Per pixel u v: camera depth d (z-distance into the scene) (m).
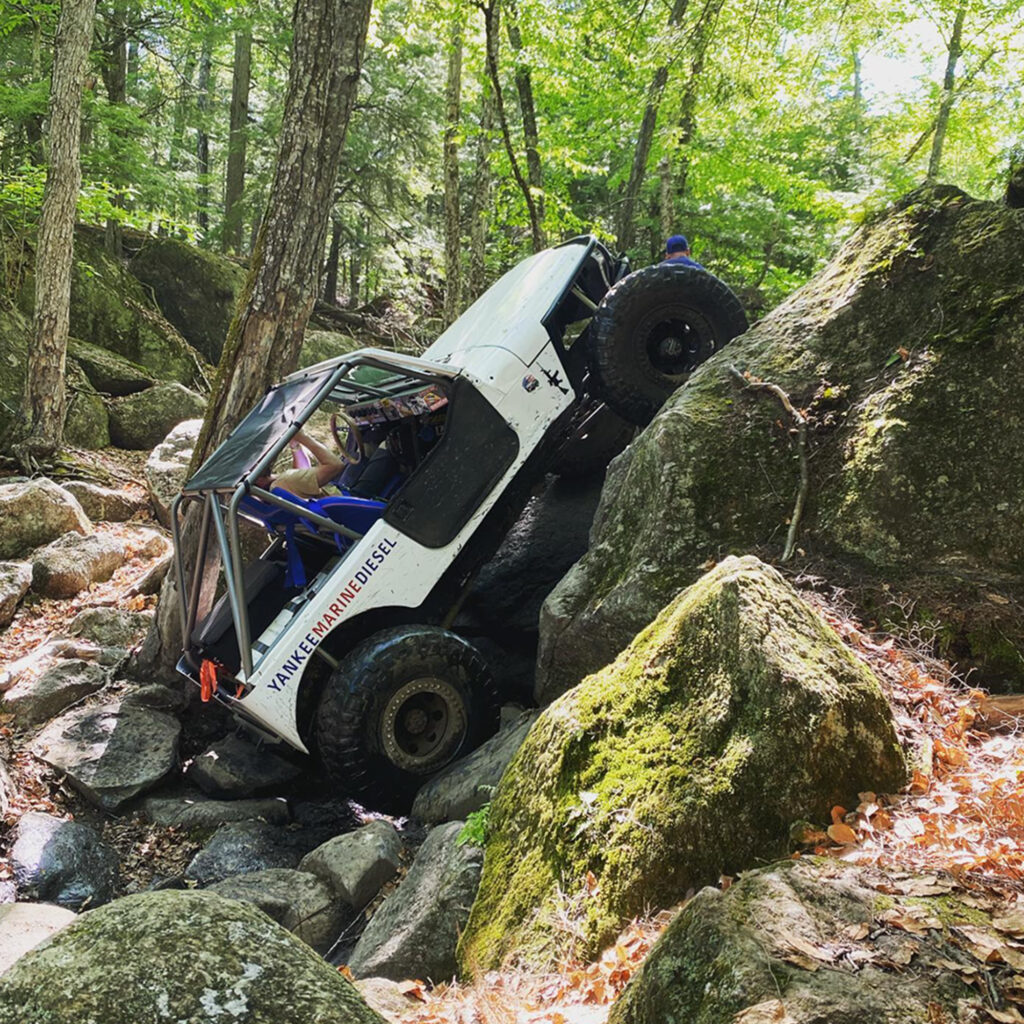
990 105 14.05
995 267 5.14
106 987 1.65
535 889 3.44
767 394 5.46
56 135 11.60
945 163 16.39
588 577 5.68
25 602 8.82
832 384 5.41
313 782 6.55
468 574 6.77
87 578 9.20
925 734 3.57
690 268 6.87
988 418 4.75
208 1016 1.62
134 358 16.44
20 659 7.77
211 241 23.33
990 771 3.31
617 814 3.28
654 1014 2.20
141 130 17.20
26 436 11.95
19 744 6.62
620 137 16.39
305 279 7.41
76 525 10.06
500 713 6.23
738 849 3.03
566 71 13.09
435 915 3.77
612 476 6.25
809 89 12.36
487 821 4.00
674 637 3.59
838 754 3.10
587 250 7.14
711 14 8.46
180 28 19.34
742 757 3.10
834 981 2.05
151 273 18.17
